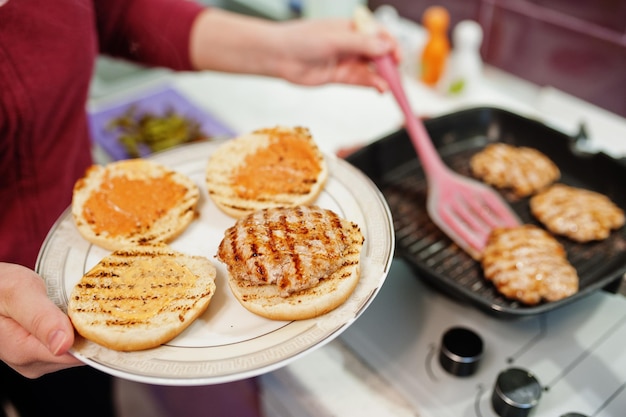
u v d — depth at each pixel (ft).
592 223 2.22
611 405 1.70
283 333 1.42
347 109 3.47
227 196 1.75
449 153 2.69
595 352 1.84
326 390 1.81
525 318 1.78
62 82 2.05
